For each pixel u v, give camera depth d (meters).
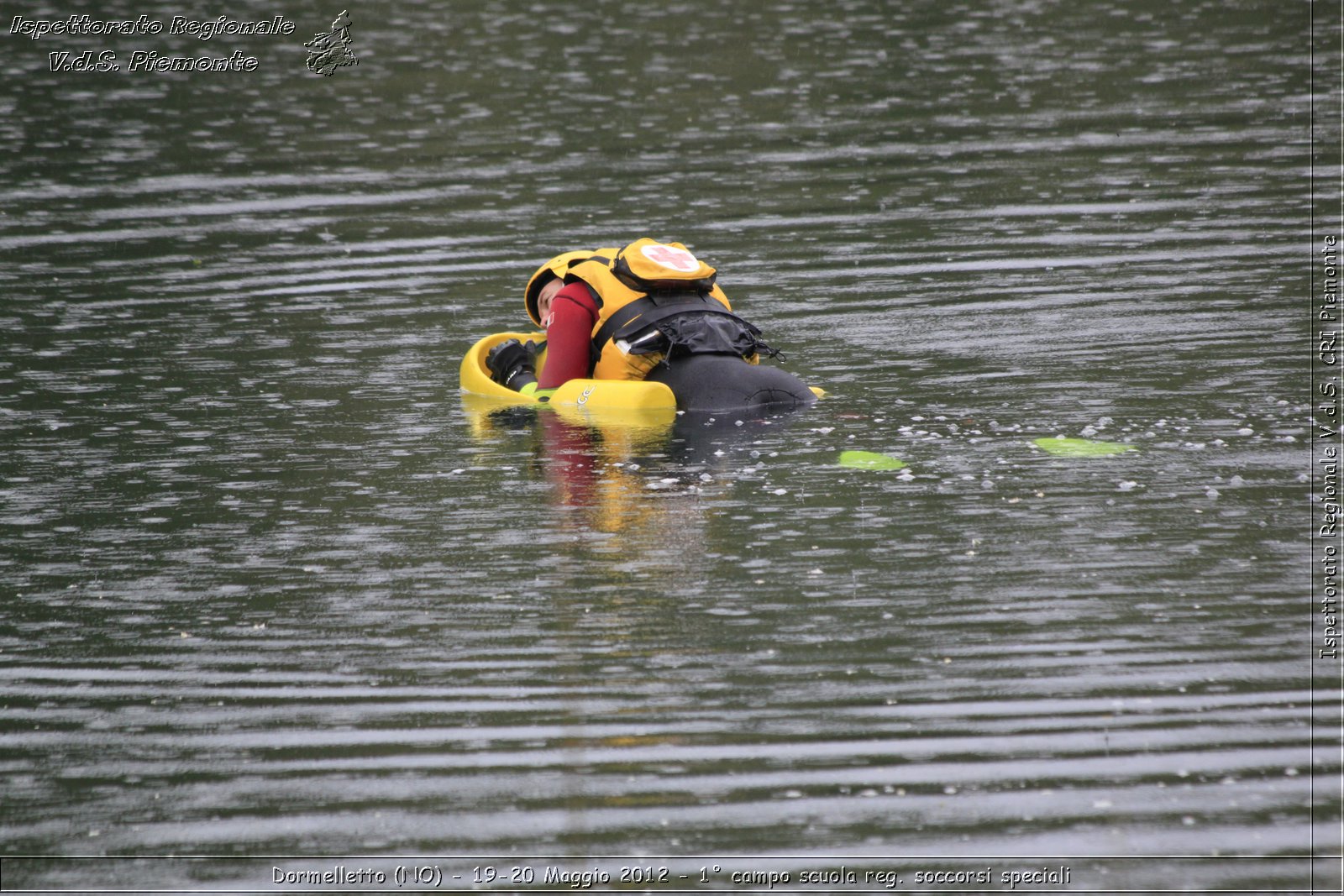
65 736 12.59
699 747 11.98
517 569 15.65
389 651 13.83
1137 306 26.36
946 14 65.31
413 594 15.11
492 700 12.83
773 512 16.98
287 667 13.61
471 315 27.89
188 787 11.77
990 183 37.84
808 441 19.62
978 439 19.36
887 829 10.89
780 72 54.66
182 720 12.76
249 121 48.28
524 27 64.88
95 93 52.44
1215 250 30.28
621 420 21.08
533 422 21.11
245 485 18.81
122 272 31.72
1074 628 13.67
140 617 14.82
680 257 22.83
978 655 13.23
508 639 13.95
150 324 27.69
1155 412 20.20
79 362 25.25
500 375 23.50
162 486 18.88
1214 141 41.53
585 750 12.02
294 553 16.36
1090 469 18.02
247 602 15.09
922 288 28.47
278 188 39.75
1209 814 10.88
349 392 23.11
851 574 15.11
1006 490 17.41
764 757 11.80
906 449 19.08
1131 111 46.22
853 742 11.95
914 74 53.75
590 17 66.81
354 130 47.06
